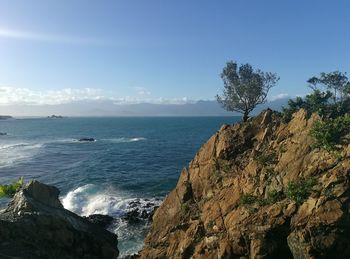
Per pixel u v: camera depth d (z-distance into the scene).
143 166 77.62
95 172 70.62
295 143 25.31
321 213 20.08
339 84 49.28
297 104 38.22
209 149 32.94
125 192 54.50
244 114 48.38
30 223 27.59
